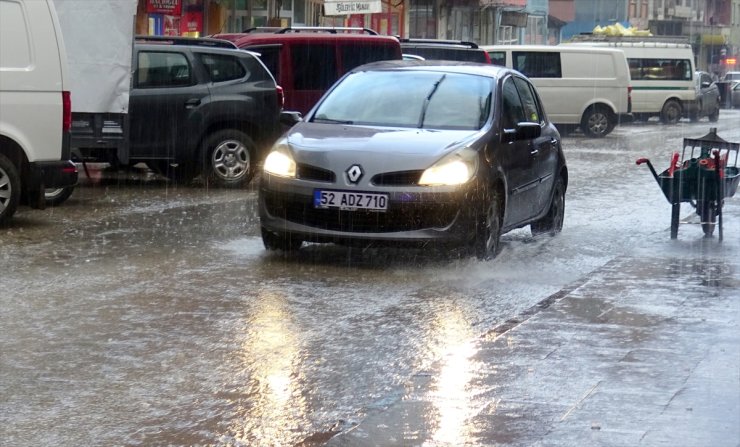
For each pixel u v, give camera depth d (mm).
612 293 10328
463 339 8797
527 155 13195
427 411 6770
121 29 17391
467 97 12805
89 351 8273
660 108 47625
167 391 7344
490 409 6797
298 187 11578
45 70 13977
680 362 7859
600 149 32125
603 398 6996
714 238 14125
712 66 114750
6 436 6477
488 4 61312
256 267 11602
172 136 18547
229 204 16781
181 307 9734
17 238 13180
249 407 7023
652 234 14633
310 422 6738
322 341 8664
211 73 18859
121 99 17484
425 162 11438
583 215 16828
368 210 11359
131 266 11547
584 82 38719
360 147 11633
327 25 43938
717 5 116438
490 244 12078
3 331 8805
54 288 10414
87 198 17125
